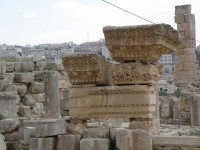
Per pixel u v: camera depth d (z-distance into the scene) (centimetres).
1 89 2347
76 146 1198
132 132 1145
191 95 2728
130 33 1180
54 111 2175
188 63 3981
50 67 2859
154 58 1217
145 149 1130
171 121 2980
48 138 1218
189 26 3978
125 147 1141
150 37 1166
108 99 1231
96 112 1242
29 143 1264
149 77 1198
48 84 2191
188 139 1128
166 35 1184
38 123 1441
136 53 1208
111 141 1173
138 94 1202
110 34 1199
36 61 2853
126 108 1211
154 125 1230
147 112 1192
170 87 4094
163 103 3039
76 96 1265
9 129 1391
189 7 3984
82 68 1238
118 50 1216
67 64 1248
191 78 3966
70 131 1246
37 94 2620
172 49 1264
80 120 1262
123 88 1212
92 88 1248
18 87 2556
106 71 1270
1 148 1295
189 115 2889
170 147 1141
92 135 1203
